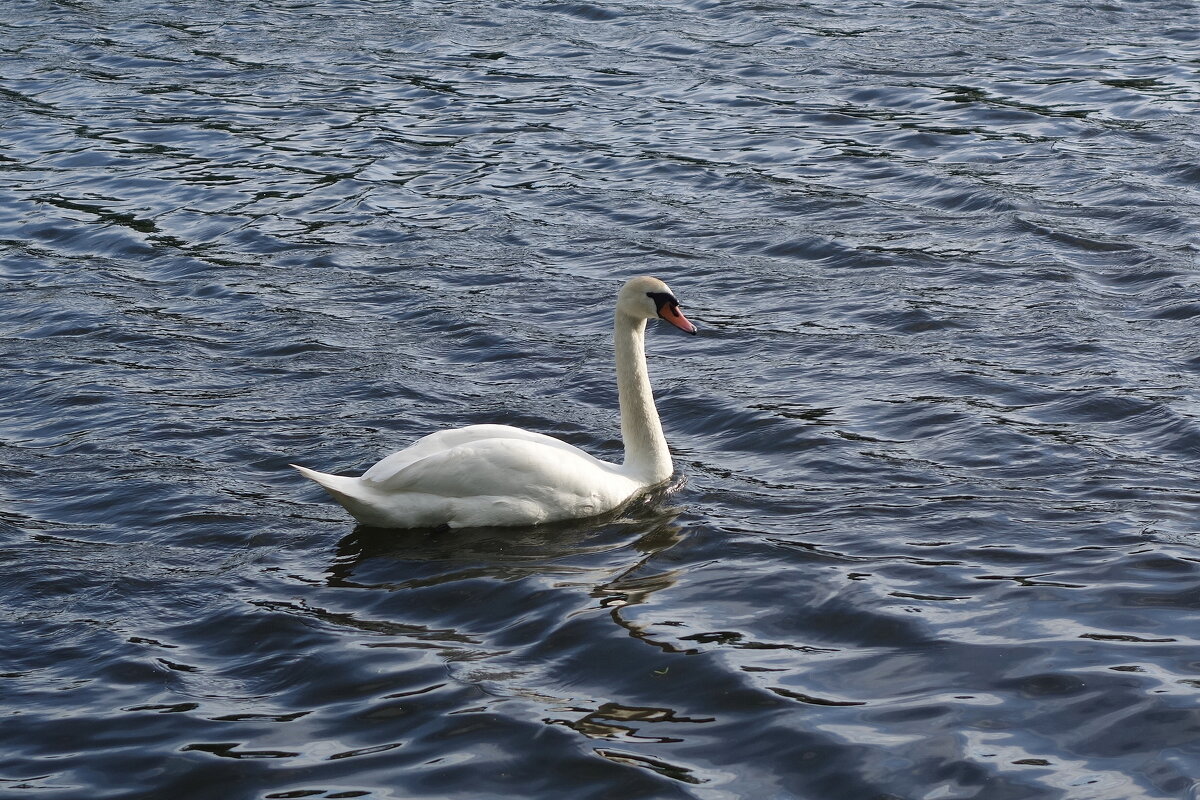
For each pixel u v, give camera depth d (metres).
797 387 14.91
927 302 17.41
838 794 8.02
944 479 12.45
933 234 20.03
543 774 8.29
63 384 15.34
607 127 25.75
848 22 32.47
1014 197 21.09
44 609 10.48
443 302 17.98
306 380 15.45
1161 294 17.14
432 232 20.88
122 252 20.27
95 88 28.67
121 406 14.70
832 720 8.70
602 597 10.36
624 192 22.38
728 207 21.62
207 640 10.00
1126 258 18.55
